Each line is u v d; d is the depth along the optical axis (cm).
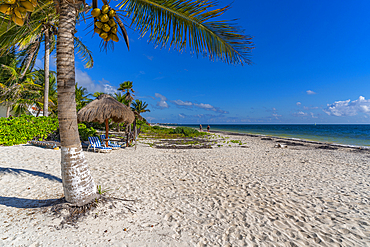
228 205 417
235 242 285
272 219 359
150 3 314
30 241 244
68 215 295
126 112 908
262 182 578
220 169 727
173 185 531
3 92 1317
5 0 203
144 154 968
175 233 297
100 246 248
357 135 3275
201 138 2245
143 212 353
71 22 295
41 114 2366
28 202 349
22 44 500
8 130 831
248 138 2423
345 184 566
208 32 324
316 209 401
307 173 689
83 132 1213
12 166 546
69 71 297
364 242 289
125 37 284
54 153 768
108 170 630
